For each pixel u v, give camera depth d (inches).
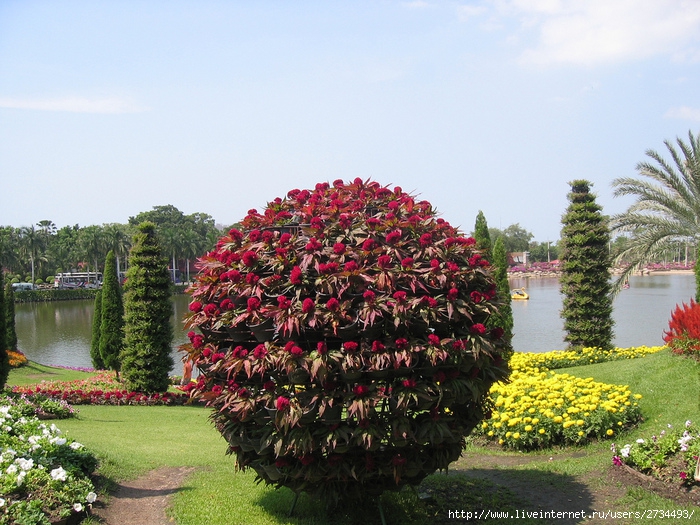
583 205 630.5
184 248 2640.3
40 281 2861.7
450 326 165.2
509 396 307.0
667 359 392.8
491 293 174.4
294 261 164.9
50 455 207.5
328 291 155.9
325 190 200.4
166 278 536.7
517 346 927.7
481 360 161.8
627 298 1646.2
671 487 202.5
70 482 187.2
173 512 187.5
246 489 212.1
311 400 150.3
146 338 521.0
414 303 153.7
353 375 149.3
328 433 153.0
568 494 208.4
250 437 166.1
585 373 438.9
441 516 187.2
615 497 202.1
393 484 168.9
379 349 150.0
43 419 382.3
